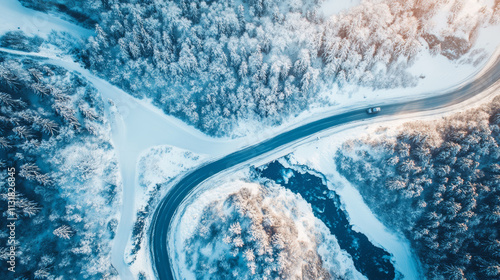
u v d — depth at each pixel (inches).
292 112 2822.3
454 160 2340.1
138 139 2741.1
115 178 2571.4
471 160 2309.3
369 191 2603.3
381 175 2544.3
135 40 2613.2
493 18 2733.8
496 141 2405.3
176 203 2603.3
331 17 2647.6
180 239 2438.5
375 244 2554.1
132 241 2454.5
